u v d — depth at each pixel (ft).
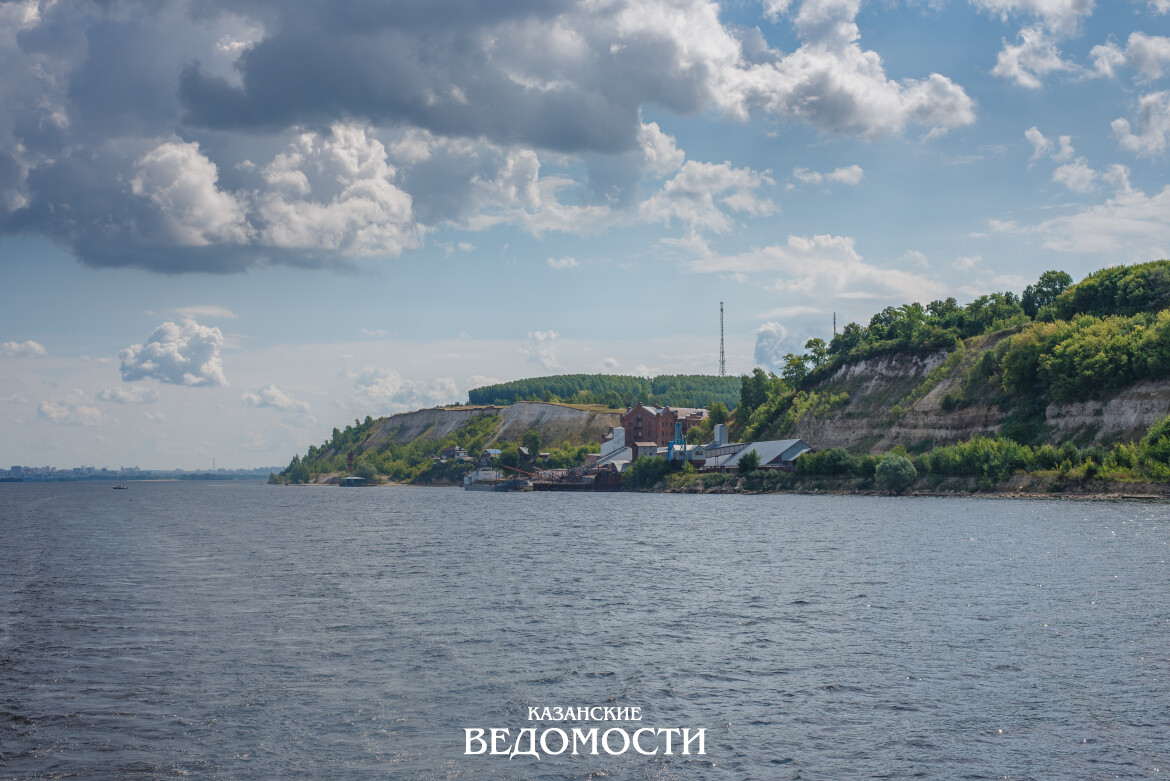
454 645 140.97
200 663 129.80
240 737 97.71
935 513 397.80
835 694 111.75
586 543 317.22
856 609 166.61
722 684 117.19
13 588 208.44
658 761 90.53
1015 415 565.53
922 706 106.32
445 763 90.17
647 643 141.38
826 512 438.40
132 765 89.51
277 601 185.57
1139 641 135.95
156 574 234.99
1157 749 91.45
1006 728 98.32
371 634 149.79
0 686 117.60
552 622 159.53
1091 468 457.68
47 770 88.17
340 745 95.20
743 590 193.57
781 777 86.22
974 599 173.27
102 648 139.74
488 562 257.34
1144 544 254.68
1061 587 184.96
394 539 350.23
